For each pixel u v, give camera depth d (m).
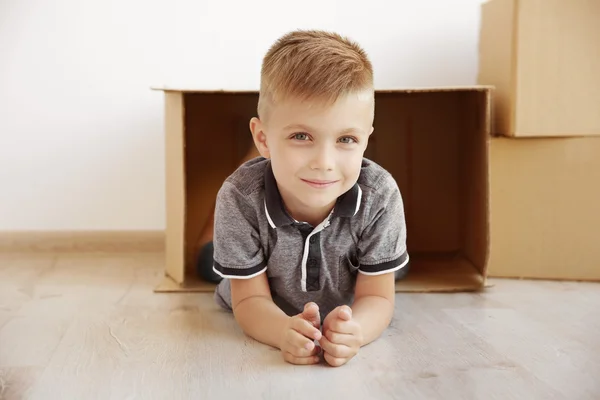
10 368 0.84
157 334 0.97
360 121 0.84
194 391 0.77
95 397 0.76
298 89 0.81
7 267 1.41
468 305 1.11
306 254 0.95
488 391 0.76
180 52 1.53
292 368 0.84
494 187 1.26
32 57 1.52
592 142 1.23
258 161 1.02
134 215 1.57
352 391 0.77
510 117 1.22
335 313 0.84
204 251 1.25
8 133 1.53
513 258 1.28
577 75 1.20
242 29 1.53
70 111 1.53
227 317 1.06
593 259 1.26
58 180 1.55
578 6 1.19
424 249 1.53
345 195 0.93
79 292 1.21
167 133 1.27
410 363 0.85
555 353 0.88
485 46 1.36
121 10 1.52
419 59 1.54
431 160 1.53
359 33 1.53
